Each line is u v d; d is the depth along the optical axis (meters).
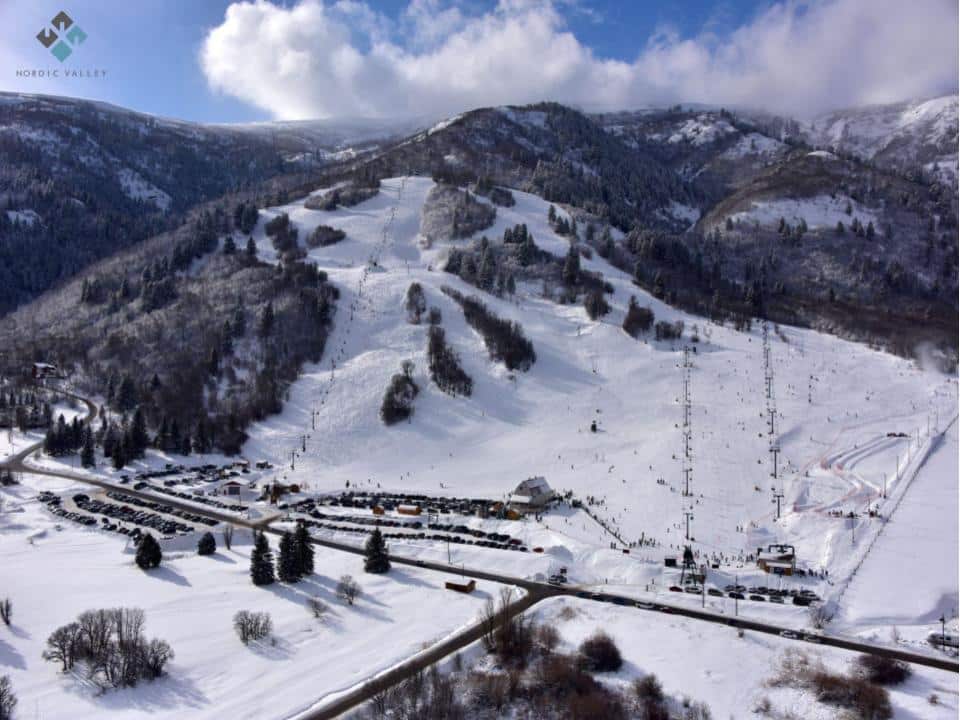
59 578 111.94
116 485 168.75
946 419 188.62
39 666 85.44
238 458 191.62
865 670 86.62
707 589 111.75
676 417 197.38
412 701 77.69
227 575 116.62
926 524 130.75
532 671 86.06
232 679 84.38
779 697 82.62
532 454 185.62
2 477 168.88
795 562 121.94
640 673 86.69
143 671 83.69
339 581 113.12
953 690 83.69
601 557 121.44
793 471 163.62
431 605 104.56
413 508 148.50
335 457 190.62
